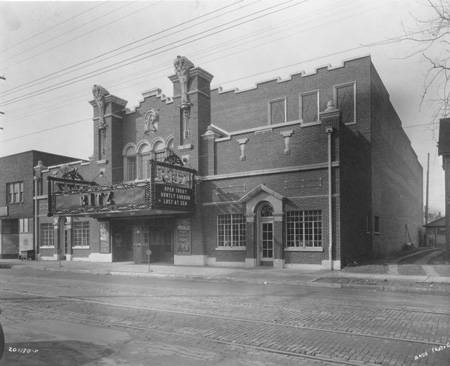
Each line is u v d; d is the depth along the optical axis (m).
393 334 7.83
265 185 22.05
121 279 19.08
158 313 10.03
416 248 40.19
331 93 26.38
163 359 6.43
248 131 22.92
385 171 28.81
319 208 20.44
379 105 27.34
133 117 29.19
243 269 21.16
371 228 24.50
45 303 11.79
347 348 6.93
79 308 10.90
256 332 8.06
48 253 33.00
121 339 7.63
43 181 33.97
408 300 11.97
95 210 25.02
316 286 15.77
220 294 13.34
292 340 7.46
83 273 22.92
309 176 20.86
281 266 21.09
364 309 10.43
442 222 48.81
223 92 31.28
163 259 26.73
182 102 25.28
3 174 37.09
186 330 8.27
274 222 21.50
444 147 28.23
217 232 23.67
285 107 28.27
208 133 24.22
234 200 23.11
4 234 36.78
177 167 23.09
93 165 29.94
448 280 15.77
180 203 23.33
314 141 20.83
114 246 28.67
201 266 23.53
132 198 23.22
